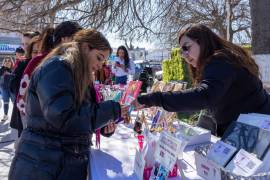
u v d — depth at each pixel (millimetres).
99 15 8742
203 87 1603
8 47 22734
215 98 1592
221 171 1160
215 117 1895
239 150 1246
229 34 11031
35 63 2727
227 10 11320
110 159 1821
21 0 9000
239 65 1704
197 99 1571
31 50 3271
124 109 1632
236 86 1726
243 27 17000
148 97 1638
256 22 5113
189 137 1854
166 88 2379
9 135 5938
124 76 6406
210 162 1284
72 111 1389
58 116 1351
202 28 1775
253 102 1779
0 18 9594
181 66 3713
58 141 1449
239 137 1321
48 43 2729
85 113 1443
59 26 2074
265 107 1842
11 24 9844
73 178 1496
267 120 1295
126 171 1617
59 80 1377
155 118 2197
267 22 5023
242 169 1162
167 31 11617
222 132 1886
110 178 1514
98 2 8695
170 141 1270
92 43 1530
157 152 1378
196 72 1914
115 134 2516
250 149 1237
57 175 1447
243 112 1779
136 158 1574
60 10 8875
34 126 1473
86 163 1578
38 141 1450
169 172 1312
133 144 2184
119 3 8773
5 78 7117
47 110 1357
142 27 9219
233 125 1413
